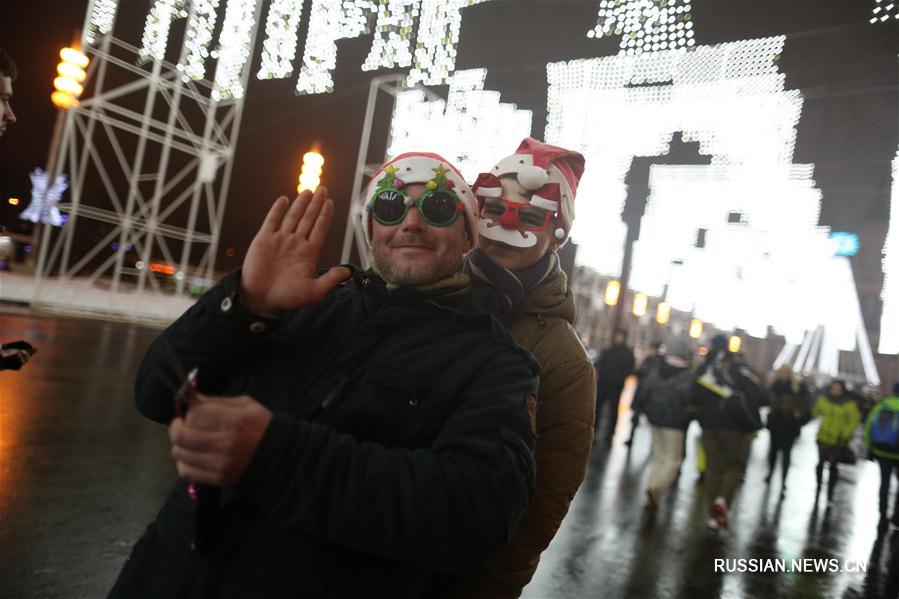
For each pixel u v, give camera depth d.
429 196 1.16
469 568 0.94
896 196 14.73
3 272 16.70
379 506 0.87
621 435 9.83
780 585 3.95
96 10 13.12
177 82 14.64
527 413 1.06
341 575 0.96
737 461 5.34
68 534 3.06
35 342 8.77
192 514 1.04
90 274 25.91
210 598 0.96
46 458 4.10
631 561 3.96
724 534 4.95
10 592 2.48
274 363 1.11
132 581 1.04
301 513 0.86
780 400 7.48
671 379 5.41
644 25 11.12
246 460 0.83
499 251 1.74
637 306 24.41
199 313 1.06
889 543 5.52
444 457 0.96
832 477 7.32
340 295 1.22
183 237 16.06
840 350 33.19
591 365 1.68
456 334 1.12
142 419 5.59
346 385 1.04
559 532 4.35
